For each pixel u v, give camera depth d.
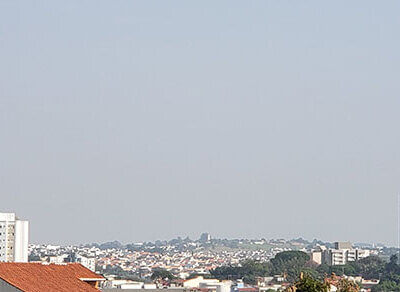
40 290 78.31
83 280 87.62
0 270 79.06
